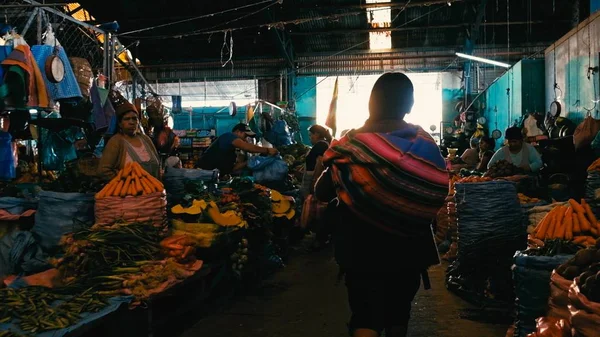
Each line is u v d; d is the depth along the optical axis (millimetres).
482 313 4316
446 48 20250
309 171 8055
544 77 12570
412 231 2365
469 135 18000
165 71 21047
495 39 19719
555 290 2506
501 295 4531
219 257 4828
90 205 4465
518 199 4887
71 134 6707
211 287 4621
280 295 5168
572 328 1973
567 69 10500
